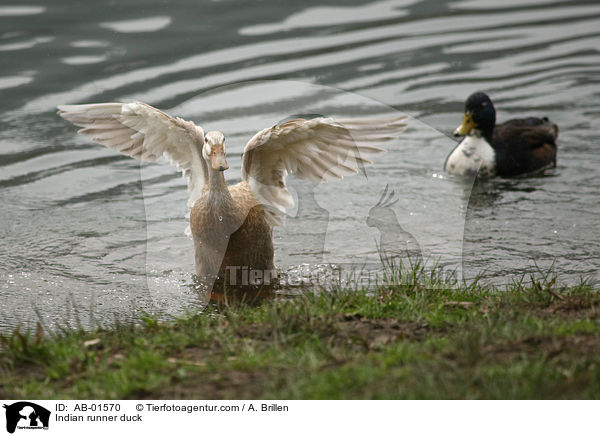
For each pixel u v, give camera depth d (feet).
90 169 50.72
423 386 20.53
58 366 23.85
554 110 59.41
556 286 34.01
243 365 22.93
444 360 22.06
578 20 75.56
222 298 31.27
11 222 43.42
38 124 55.26
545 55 68.28
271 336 25.17
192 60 63.57
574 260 37.65
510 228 42.06
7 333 30.78
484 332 23.63
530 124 53.26
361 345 24.18
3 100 57.21
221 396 21.22
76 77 60.18
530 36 71.92
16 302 34.14
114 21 70.69
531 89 62.44
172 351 24.57
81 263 38.55
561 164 52.49
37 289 35.53
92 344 25.66
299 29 71.05
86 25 69.56
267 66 63.00
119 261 38.78
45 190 47.70
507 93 61.67
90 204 46.03
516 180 50.29
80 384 22.44
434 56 67.26
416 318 26.99
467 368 21.22
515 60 67.10
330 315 26.58
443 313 27.58
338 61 64.95
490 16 75.92
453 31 72.33
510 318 25.62
